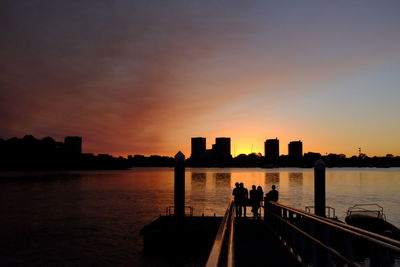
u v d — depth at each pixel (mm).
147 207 61562
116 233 38062
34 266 26281
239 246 9719
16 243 33656
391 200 66312
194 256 25484
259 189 17219
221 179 172500
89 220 47594
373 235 3770
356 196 75562
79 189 110000
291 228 9383
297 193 88375
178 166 20594
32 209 60594
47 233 38531
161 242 25969
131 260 26953
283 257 8352
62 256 28844
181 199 20547
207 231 26344
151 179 186625
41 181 163750
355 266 4367
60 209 59906
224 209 56094
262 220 15719
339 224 4852
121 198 78812
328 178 174625
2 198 81438
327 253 5840
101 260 27422
